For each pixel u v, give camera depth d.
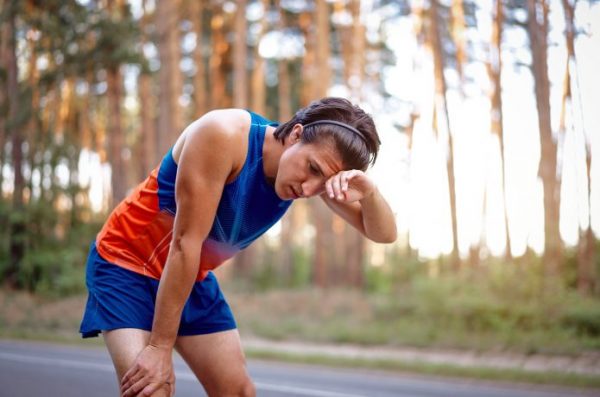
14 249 21.95
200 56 27.52
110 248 2.24
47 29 21.41
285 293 19.02
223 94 31.38
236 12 22.91
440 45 20.72
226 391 2.29
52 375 8.06
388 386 8.36
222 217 2.09
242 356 2.33
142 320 2.17
